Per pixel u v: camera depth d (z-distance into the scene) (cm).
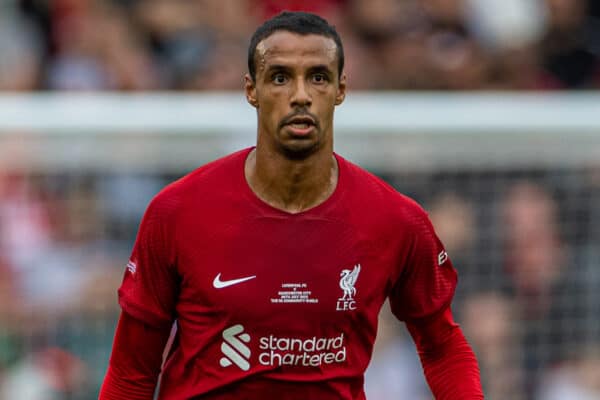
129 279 1281
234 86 2716
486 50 2920
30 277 2156
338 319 1224
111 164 2158
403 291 1317
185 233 1227
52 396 2170
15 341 2162
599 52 2978
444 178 2236
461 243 2255
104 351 2183
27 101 2314
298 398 1231
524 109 2256
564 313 2298
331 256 1221
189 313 1242
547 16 2983
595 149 2272
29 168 2142
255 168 1238
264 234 1219
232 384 1227
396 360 2238
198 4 2883
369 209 1244
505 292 2278
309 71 1180
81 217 2164
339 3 2916
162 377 1296
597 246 2294
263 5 2903
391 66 2830
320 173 1224
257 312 1209
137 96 2542
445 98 2489
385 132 2195
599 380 2294
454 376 1339
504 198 2261
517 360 2288
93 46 2789
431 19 2939
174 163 2167
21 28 2883
